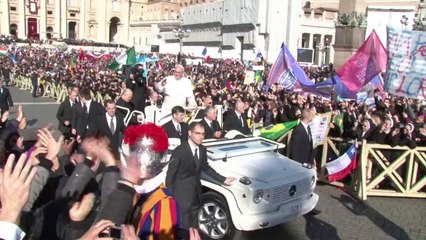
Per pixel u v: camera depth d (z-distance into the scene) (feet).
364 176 27.71
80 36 361.30
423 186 29.60
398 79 32.94
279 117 38.40
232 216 18.76
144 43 348.79
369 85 49.49
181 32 151.84
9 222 5.71
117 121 26.27
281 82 48.24
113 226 6.60
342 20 75.20
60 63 132.87
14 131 14.56
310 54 142.61
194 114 28.14
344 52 75.20
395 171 28.53
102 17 364.99
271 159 21.97
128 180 7.44
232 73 102.27
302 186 20.61
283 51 47.55
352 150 28.50
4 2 324.80
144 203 8.37
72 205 8.13
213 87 62.64
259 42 204.74
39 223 8.37
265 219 18.67
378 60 41.88
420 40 31.53
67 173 12.38
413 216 24.98
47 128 10.06
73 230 7.72
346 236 21.48
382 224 23.44
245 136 24.62
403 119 37.86
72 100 32.65
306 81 47.09
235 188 18.93
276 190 19.13
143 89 36.91
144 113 31.22
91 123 27.61
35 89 90.48
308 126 26.37
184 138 22.79
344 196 28.50
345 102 46.44
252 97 52.16
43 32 338.13
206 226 19.86
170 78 28.25
